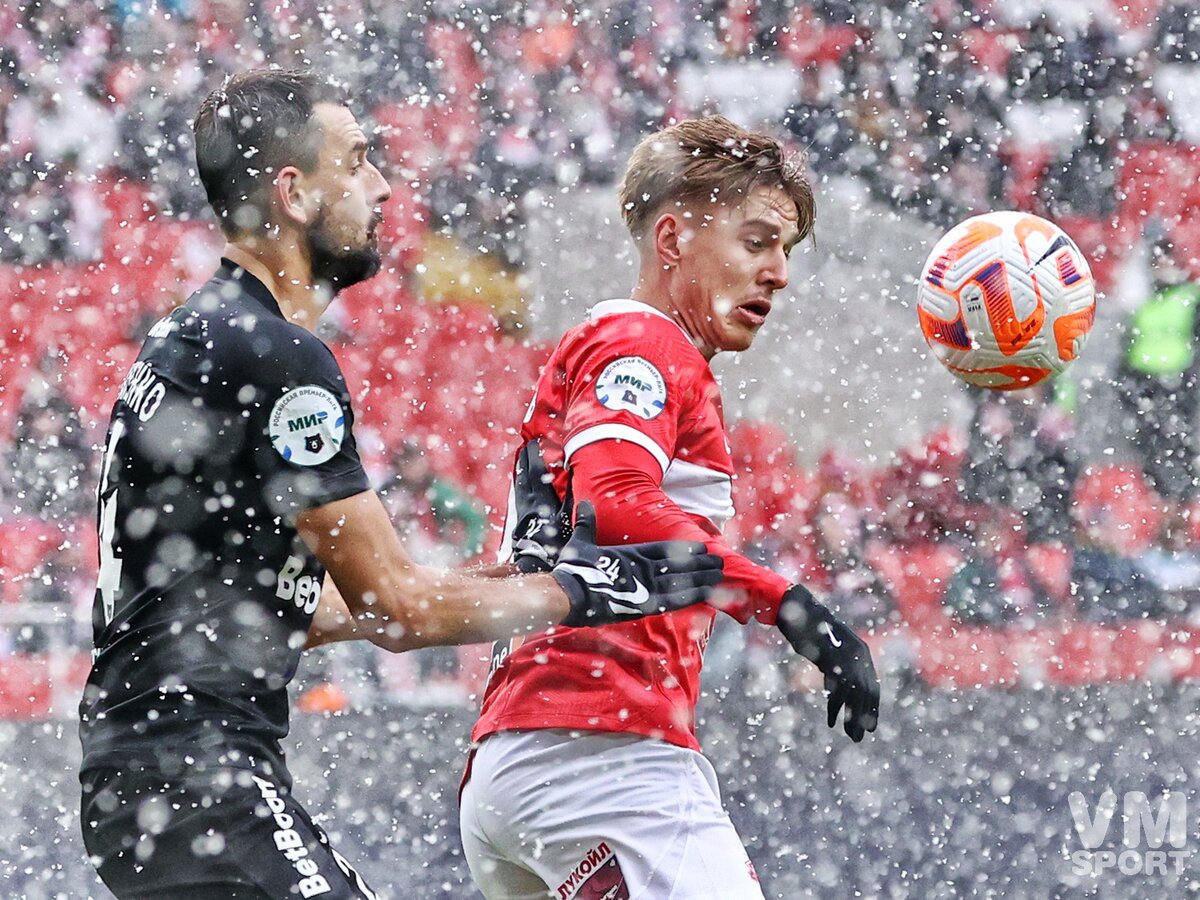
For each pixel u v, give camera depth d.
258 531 9.12
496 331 40.88
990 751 29.27
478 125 42.50
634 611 9.31
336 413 9.17
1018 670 38.72
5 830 23.00
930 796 25.41
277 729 9.20
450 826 23.81
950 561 39.09
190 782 8.80
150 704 8.91
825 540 37.72
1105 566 40.59
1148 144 45.31
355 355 40.31
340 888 8.95
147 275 40.50
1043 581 39.94
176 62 41.34
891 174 44.91
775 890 20.11
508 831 10.07
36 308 39.72
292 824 8.99
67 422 39.06
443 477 39.94
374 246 10.36
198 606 9.03
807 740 29.92
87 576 37.38
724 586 9.98
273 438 9.05
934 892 19.95
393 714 33.72
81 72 41.03
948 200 44.91
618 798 9.84
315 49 42.12
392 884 20.64
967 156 44.84
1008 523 39.78
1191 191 45.03
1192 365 43.06
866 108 44.66
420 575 9.24
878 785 26.22
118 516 9.23
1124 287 44.47
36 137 40.59
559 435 10.58
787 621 9.87
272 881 8.80
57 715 34.97
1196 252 44.62
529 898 10.66
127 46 41.19
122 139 41.00
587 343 10.25
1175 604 40.62
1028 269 12.96
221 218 9.98
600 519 9.74
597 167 43.12
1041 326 12.98
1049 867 20.98
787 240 10.90
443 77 42.47
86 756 9.11
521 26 42.78
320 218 10.03
